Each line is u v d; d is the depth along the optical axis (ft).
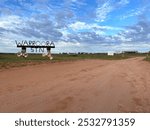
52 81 43.04
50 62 113.70
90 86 38.70
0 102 24.99
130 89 36.65
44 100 26.68
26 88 34.14
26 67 74.02
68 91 33.27
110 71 69.36
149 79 50.39
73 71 66.03
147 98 29.89
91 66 92.12
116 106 25.31
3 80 41.65
